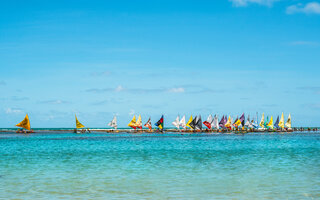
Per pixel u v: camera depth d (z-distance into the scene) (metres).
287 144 88.31
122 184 30.89
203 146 82.50
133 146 84.50
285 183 30.73
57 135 178.50
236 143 95.12
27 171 39.16
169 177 34.38
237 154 58.84
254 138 129.00
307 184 30.20
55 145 90.69
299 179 32.66
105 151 68.50
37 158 54.22
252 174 35.78
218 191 27.67
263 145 84.62
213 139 122.69
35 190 28.41
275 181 31.70
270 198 25.20
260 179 32.78
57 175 36.09
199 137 142.12
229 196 25.95
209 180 32.50
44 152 66.56
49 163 47.16
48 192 27.64
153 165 44.06
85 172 38.16
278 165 42.81
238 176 34.62
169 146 83.56
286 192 27.11
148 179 33.28
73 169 40.66
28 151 69.25
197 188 28.86
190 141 108.50
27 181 32.53
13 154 61.88
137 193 27.16
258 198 25.25
